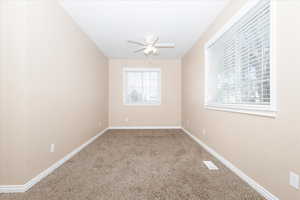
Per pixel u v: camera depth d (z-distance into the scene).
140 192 1.58
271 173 1.42
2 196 1.49
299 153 1.16
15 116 1.55
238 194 1.55
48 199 1.46
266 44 1.53
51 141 2.03
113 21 2.75
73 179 1.83
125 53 4.69
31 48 1.63
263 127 1.52
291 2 1.21
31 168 1.66
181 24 2.85
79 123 2.93
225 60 2.36
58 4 2.19
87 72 3.34
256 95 1.69
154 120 5.41
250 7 1.66
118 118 5.36
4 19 1.54
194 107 3.83
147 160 2.43
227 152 2.21
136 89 5.48
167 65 5.43
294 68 1.19
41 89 1.81
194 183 1.75
